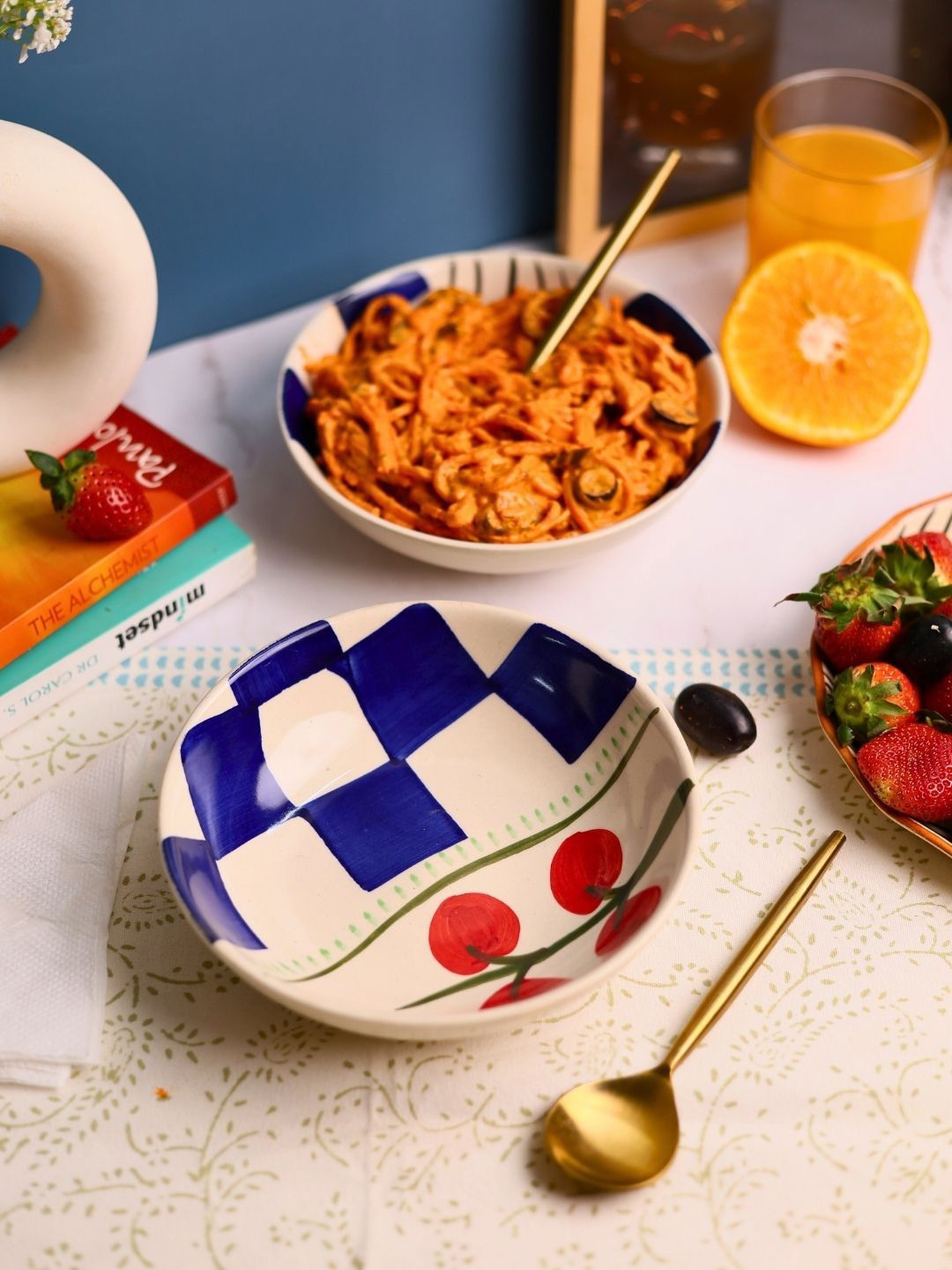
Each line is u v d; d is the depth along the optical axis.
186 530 0.91
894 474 1.04
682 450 0.94
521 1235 0.63
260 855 0.74
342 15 1.00
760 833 0.79
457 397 0.96
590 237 1.19
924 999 0.72
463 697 0.81
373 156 1.11
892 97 1.12
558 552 0.85
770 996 0.72
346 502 0.87
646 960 0.73
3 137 0.80
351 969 0.70
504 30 1.08
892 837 0.79
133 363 0.90
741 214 1.25
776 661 0.89
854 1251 0.62
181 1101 0.67
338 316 1.02
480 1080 0.68
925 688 0.81
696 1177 0.65
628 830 0.74
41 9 0.74
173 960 0.73
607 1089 0.67
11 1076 0.68
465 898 0.73
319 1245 0.62
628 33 1.06
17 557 0.86
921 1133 0.66
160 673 0.88
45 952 0.72
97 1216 0.63
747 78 1.15
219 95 1.00
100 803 0.79
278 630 0.92
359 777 0.79
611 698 0.77
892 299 1.04
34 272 1.02
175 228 1.06
